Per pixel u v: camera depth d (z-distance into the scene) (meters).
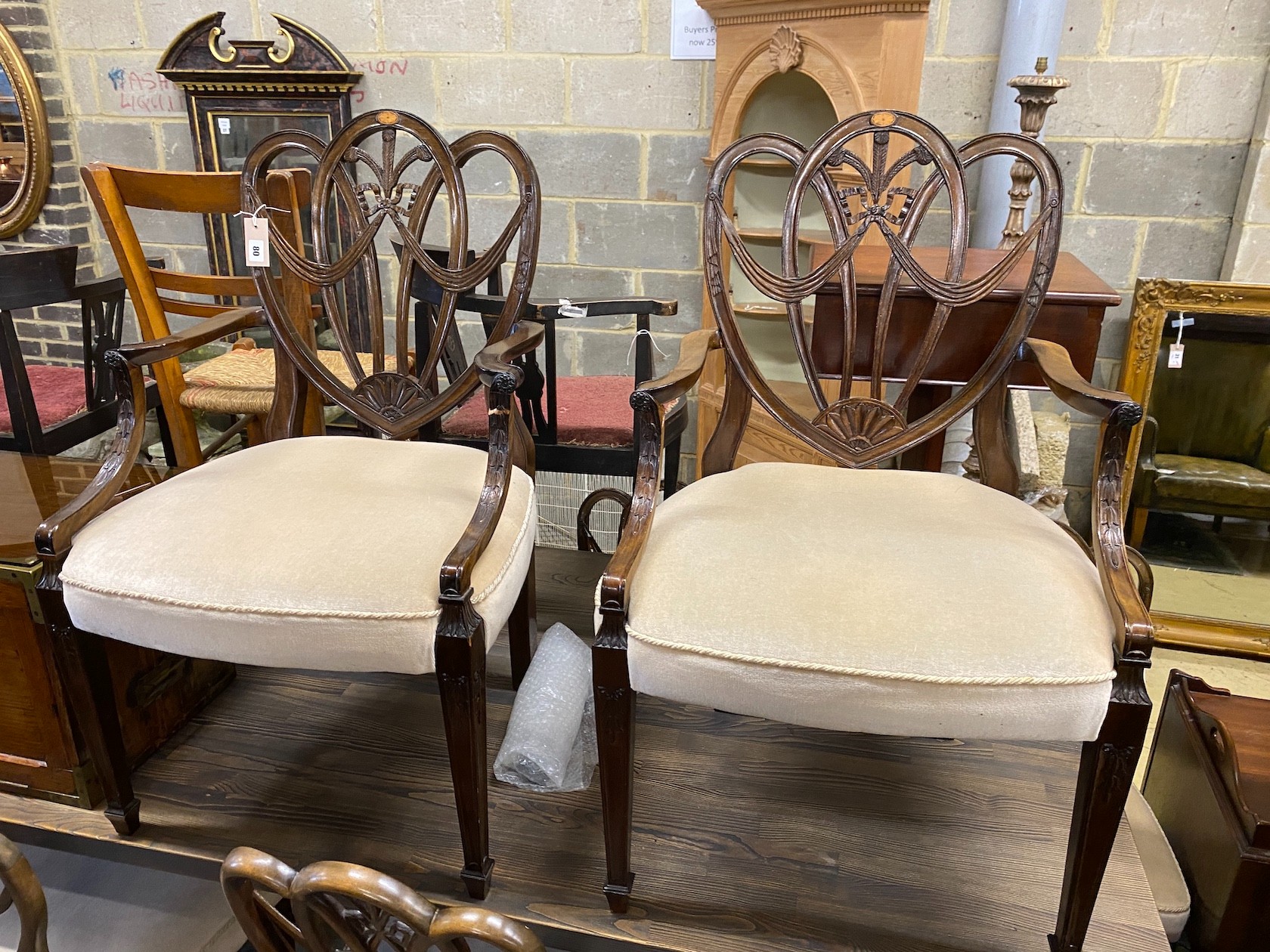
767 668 0.90
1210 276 2.46
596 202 2.77
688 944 1.04
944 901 1.11
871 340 1.51
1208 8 2.23
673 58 2.57
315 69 2.72
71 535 1.09
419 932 0.67
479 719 1.03
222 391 1.94
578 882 1.12
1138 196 2.42
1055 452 2.44
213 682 1.48
